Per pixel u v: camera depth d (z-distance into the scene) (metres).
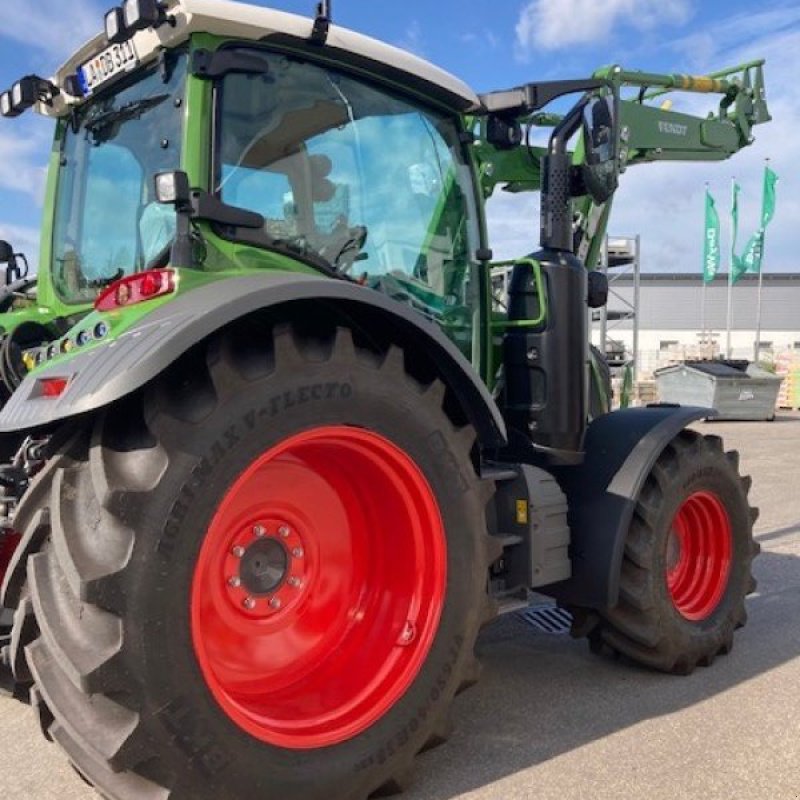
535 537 3.23
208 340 2.29
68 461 2.30
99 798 2.56
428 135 3.35
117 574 2.05
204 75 2.64
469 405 2.89
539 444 3.44
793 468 9.98
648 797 2.58
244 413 2.24
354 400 2.46
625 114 5.00
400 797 2.60
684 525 3.89
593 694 3.40
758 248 26.03
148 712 2.07
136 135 2.98
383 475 2.62
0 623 2.79
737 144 5.73
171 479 2.13
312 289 2.35
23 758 2.83
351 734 2.45
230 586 2.52
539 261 3.47
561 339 3.41
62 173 3.50
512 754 2.87
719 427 16.30
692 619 3.67
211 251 2.58
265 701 2.52
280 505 2.62
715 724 3.10
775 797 2.57
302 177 2.90
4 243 4.07
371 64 3.03
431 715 2.62
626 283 38.62
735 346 48.78
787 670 3.66
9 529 2.74
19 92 3.31
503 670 3.68
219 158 2.67
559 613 4.45
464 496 2.71
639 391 21.02
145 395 2.23
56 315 3.48
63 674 2.20
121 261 3.09
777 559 5.64
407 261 3.25
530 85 3.40
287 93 2.86
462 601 2.70
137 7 2.50
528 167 4.61
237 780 2.21
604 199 3.59
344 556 2.78
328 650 2.72
